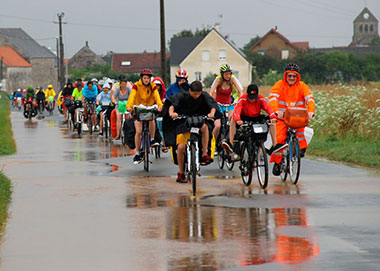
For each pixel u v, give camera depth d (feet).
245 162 76.48
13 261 42.75
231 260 42.22
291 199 65.62
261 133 73.26
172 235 49.80
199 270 40.06
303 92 77.15
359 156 98.73
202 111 71.46
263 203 63.46
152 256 43.60
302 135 76.79
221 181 79.92
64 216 57.67
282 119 77.15
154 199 66.44
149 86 90.38
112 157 109.09
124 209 60.85
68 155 112.57
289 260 42.06
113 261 42.50
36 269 40.86
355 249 44.80
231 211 59.41
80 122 163.53
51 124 210.79
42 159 106.22
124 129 91.86
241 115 76.64
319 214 57.52
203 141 70.95
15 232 51.26
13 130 180.75
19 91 361.10
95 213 59.00
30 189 73.51
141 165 97.71
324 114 130.31
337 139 121.19
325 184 75.92
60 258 43.42
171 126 73.61
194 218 56.29
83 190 72.69
